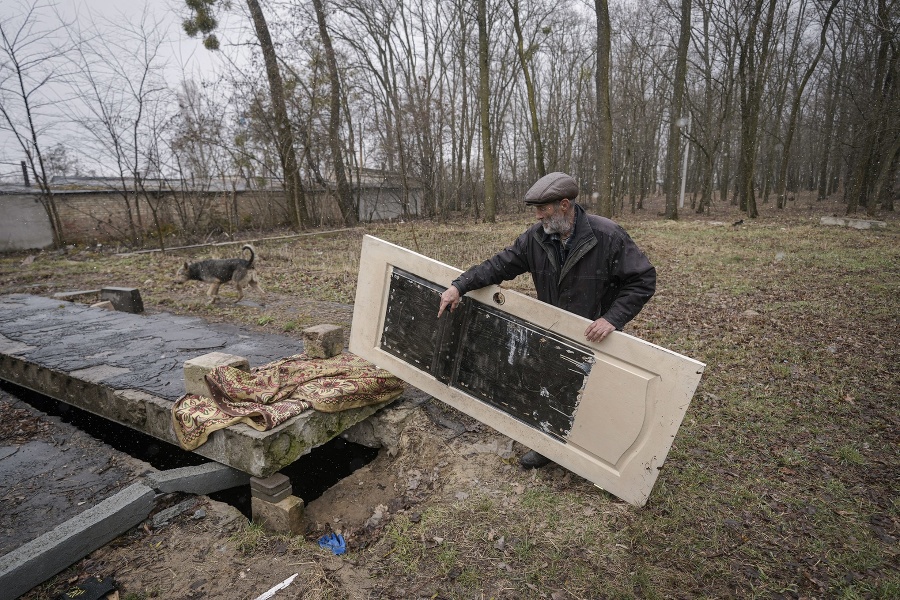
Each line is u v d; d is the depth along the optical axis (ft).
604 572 8.04
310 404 10.87
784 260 36.14
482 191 119.96
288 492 10.23
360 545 9.38
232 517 9.62
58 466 11.46
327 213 73.05
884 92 68.85
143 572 8.20
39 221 48.70
